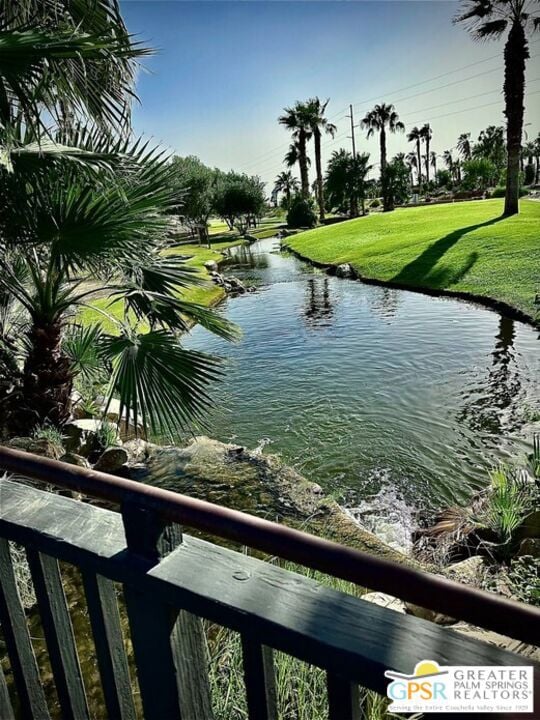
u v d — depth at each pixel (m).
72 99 2.88
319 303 11.73
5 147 2.45
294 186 53.56
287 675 1.33
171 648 0.72
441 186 54.47
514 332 8.05
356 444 4.85
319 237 23.66
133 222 3.00
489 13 15.40
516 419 5.14
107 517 0.84
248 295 13.56
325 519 3.23
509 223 16.08
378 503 3.90
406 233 18.41
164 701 0.76
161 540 0.71
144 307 3.54
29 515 0.86
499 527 3.00
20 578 2.20
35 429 4.02
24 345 4.30
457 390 5.98
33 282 3.89
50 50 2.23
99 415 4.87
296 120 33.41
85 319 8.09
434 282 11.80
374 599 2.06
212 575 0.67
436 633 0.54
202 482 3.78
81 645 2.07
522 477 3.57
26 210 2.84
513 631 0.46
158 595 0.69
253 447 4.91
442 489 4.05
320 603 0.60
